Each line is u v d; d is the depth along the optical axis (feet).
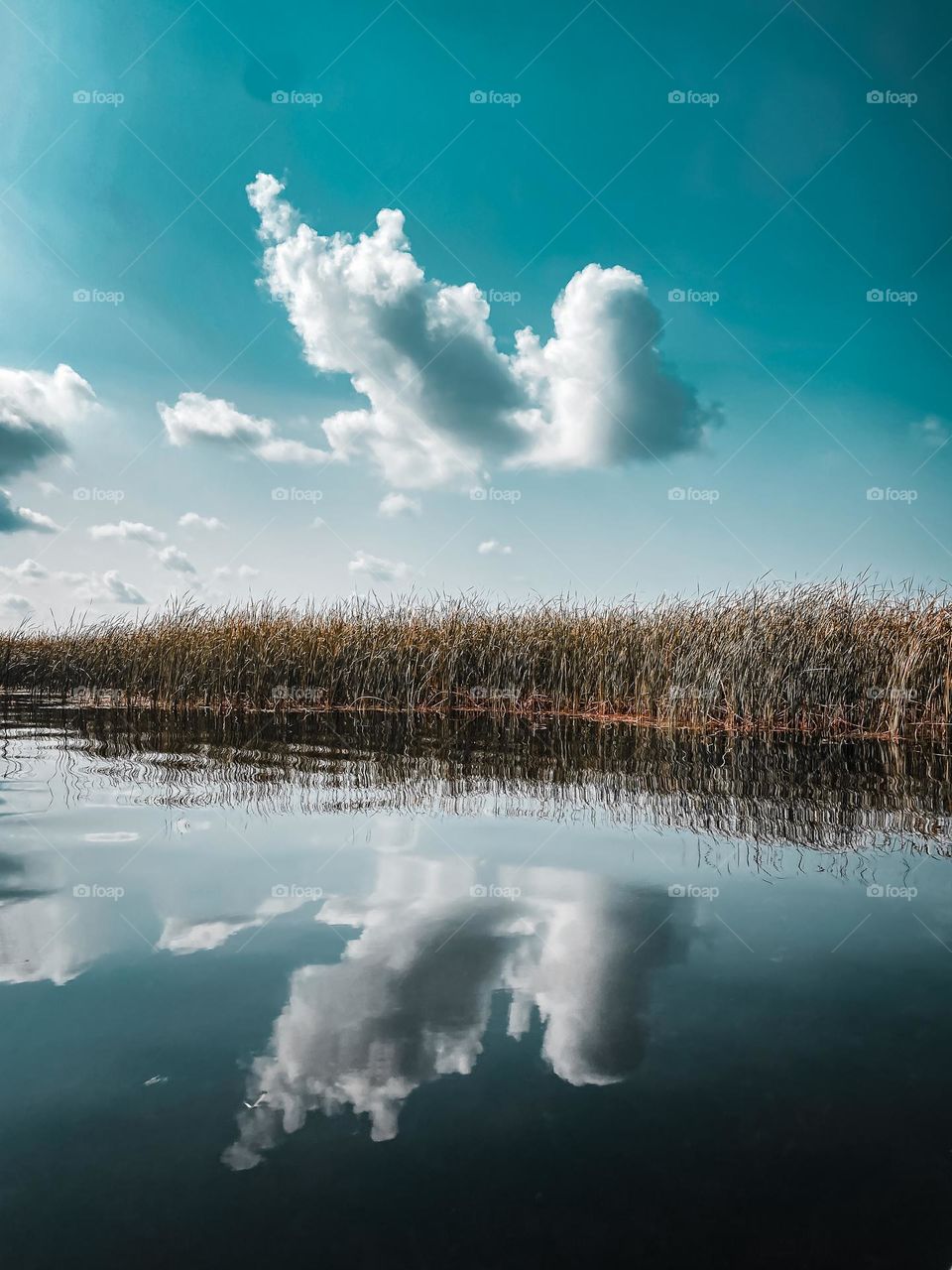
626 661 33.91
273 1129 4.89
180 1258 3.85
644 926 8.46
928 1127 5.01
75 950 7.59
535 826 13.04
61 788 15.90
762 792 16.43
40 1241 3.97
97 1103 5.12
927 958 7.65
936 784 17.57
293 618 40.37
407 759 20.53
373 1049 5.83
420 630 38.55
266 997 6.63
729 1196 4.36
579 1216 4.21
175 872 10.15
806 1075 5.58
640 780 17.75
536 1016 6.39
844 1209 4.30
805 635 29.96
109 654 40.27
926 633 29.25
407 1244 3.97
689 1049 5.91
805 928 8.44
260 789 16.05
